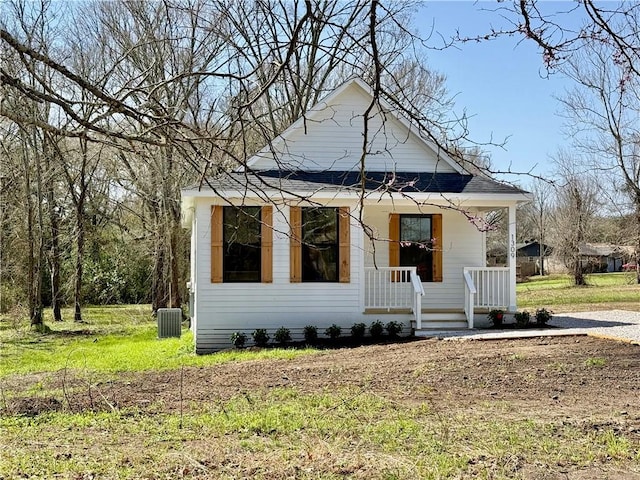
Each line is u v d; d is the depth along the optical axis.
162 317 20.11
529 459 5.96
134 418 7.97
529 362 10.41
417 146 16.98
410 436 6.75
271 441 6.72
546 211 52.09
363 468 5.77
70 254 27.75
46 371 12.98
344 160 16.69
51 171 23.27
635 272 42.38
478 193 15.54
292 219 15.40
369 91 16.38
